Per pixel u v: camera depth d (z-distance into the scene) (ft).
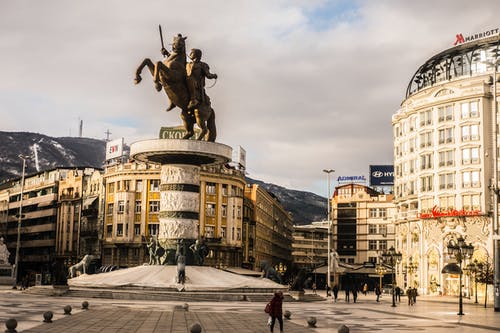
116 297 150.71
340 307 160.45
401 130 352.49
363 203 483.92
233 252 341.41
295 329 89.20
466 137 303.48
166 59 173.17
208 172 333.42
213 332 82.17
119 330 81.10
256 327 89.71
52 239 415.03
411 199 332.19
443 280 304.30
